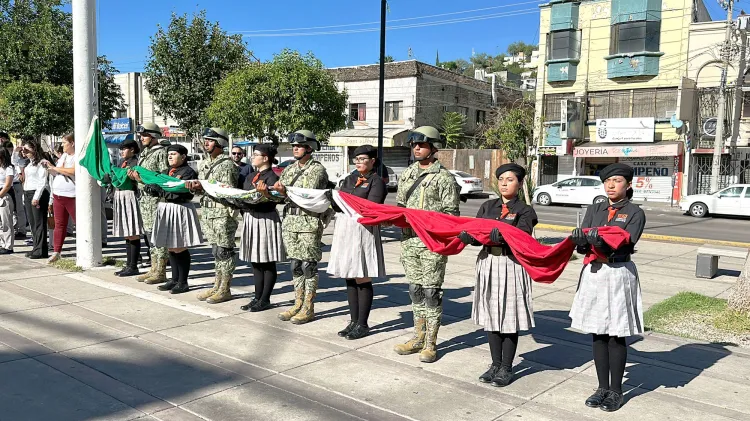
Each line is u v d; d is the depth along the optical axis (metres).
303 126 15.12
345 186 6.00
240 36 16.62
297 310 6.36
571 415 4.12
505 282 4.55
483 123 37.66
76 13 8.29
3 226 9.81
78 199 8.61
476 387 4.61
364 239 5.59
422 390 4.52
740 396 4.50
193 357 5.11
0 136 11.55
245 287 7.80
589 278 4.24
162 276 7.86
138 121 38.62
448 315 6.76
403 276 8.91
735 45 24.45
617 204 4.24
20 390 4.30
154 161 7.66
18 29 19.42
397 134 34.53
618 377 4.25
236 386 4.50
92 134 8.40
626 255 4.18
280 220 6.61
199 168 7.27
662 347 5.66
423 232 4.86
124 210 8.05
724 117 25.77
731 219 21.94
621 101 28.91
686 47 26.98
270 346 5.45
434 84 37.19
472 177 30.56
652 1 27.50
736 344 5.79
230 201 6.52
